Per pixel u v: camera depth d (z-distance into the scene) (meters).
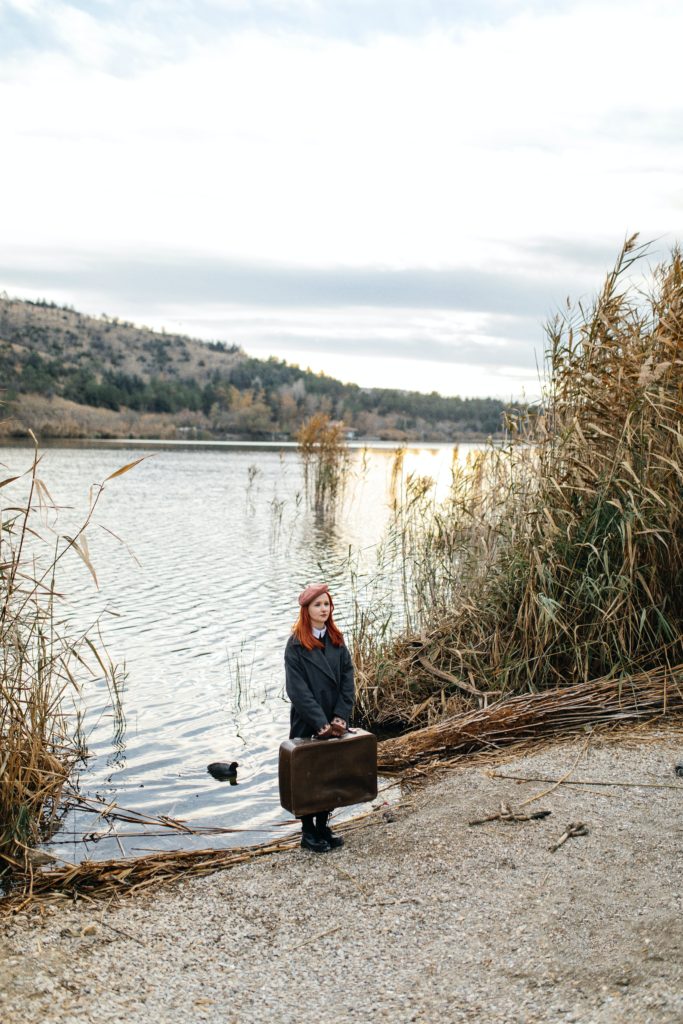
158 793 6.59
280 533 23.61
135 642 11.51
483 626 8.42
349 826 5.51
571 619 7.58
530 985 3.42
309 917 4.19
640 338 8.18
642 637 7.59
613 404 7.98
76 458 56.56
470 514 9.34
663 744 6.24
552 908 4.04
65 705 8.77
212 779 6.90
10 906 4.48
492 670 7.92
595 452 7.81
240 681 9.72
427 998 3.39
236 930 4.10
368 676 8.40
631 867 4.41
